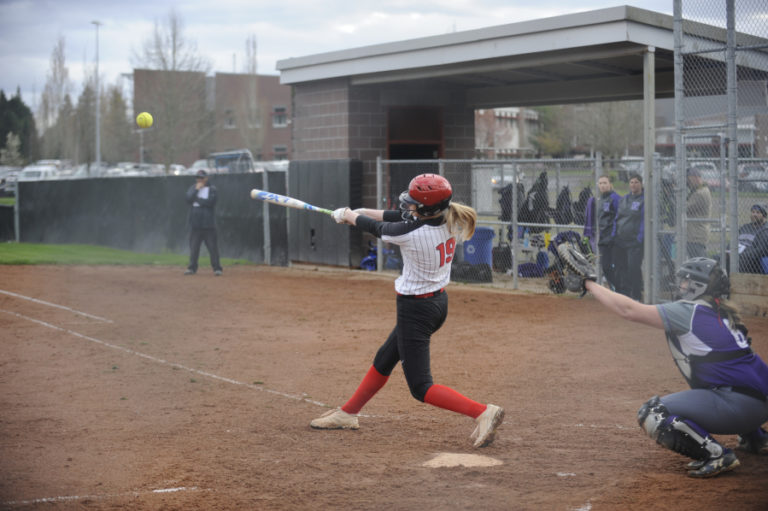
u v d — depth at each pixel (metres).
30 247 42.34
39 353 16.84
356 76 33.06
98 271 32.50
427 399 10.41
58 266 34.03
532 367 15.61
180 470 9.51
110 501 8.43
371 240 34.09
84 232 45.25
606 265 24.70
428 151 37.91
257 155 124.88
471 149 37.00
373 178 34.38
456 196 34.81
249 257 36.69
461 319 21.45
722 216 21.84
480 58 27.55
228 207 37.81
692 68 23.27
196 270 31.81
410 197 9.78
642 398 13.20
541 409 12.51
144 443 10.70
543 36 25.47
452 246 10.22
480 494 8.57
